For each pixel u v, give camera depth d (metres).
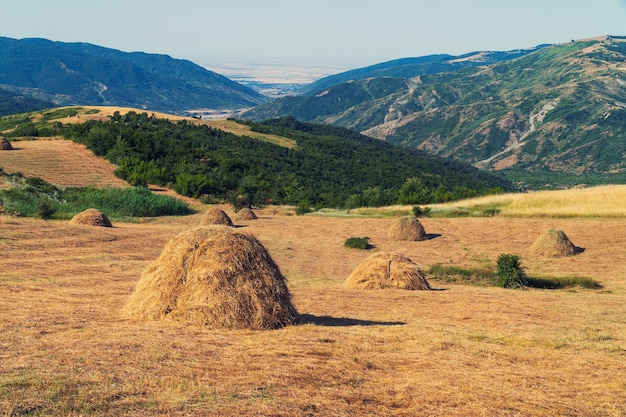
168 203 52.50
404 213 51.41
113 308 11.58
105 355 7.54
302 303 15.39
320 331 10.34
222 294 10.27
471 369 8.32
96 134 77.94
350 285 20.11
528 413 6.51
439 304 16.06
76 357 7.38
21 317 9.88
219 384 6.70
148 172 69.38
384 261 20.39
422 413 6.34
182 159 81.00
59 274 17.95
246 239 11.18
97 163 73.31
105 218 35.78
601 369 8.77
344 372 7.61
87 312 10.93
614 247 33.97
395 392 7.03
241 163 87.31
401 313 14.17
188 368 7.25
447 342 10.09
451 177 137.62
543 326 12.83
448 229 41.84
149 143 81.12
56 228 29.59
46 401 5.77
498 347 10.03
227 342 8.86
